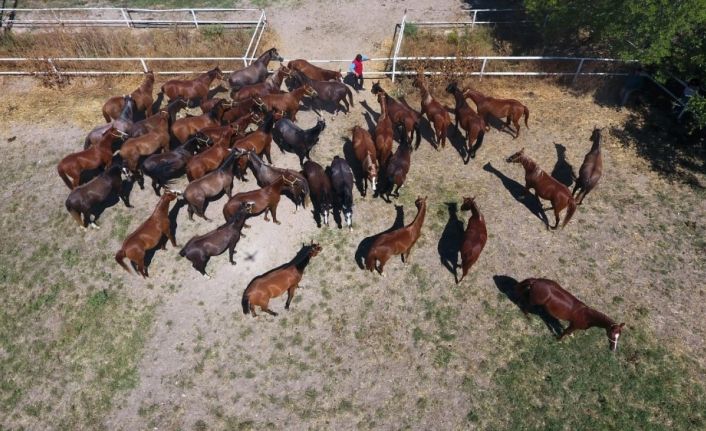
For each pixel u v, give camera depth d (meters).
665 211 14.05
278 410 10.59
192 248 11.95
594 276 12.57
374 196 14.65
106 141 14.74
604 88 17.95
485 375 10.92
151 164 13.89
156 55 20.27
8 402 11.05
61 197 15.05
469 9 23.16
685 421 10.13
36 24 22.50
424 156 15.96
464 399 10.59
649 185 14.79
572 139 16.31
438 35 21.36
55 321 12.26
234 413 10.59
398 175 13.70
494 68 19.16
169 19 22.84
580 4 16.59
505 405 10.48
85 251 13.60
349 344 11.53
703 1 13.98
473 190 14.77
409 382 10.88
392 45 20.81
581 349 11.25
